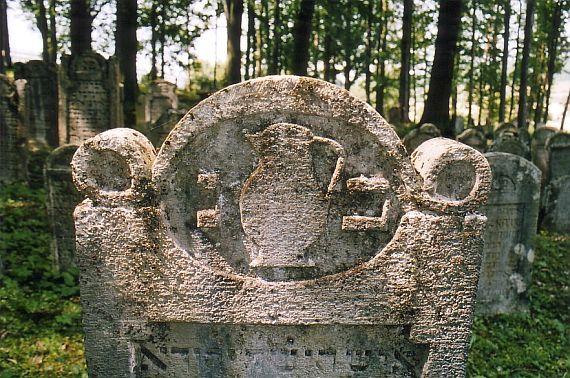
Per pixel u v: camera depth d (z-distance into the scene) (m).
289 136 2.73
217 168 2.79
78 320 5.11
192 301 2.87
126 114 14.62
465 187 2.82
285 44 18.83
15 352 4.45
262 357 2.98
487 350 4.98
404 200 2.81
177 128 2.74
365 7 17.08
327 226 2.84
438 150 2.80
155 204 2.79
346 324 2.91
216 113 2.71
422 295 2.88
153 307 2.88
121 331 2.91
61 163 5.89
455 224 2.82
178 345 2.96
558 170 9.24
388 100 29.61
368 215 2.83
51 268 6.00
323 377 3.01
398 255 2.84
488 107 25.86
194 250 2.85
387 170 2.79
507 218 5.63
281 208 2.80
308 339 2.96
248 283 2.85
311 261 2.86
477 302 5.71
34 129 12.32
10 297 5.35
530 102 25.03
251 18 20.61
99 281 2.85
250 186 2.78
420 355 3.00
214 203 2.81
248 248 2.85
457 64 23.84
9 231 6.94
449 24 12.23
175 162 2.77
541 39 22.64
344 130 2.74
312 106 2.69
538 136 11.53
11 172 9.27
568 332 5.50
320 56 20.12
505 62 19.44
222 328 2.95
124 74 15.09
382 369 3.01
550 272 7.03
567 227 8.82
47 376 4.13
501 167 5.51
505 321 5.66
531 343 5.19
